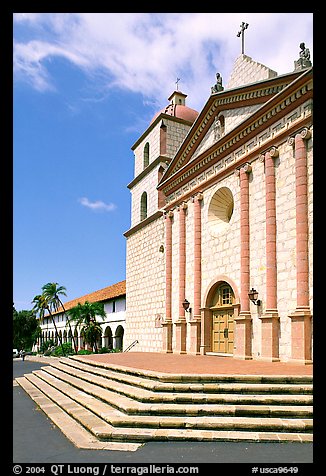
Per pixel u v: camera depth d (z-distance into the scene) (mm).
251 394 10039
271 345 15430
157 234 27766
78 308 43344
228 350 19406
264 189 17047
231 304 19531
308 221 14578
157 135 29375
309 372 11523
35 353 69062
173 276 24703
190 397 9828
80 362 19859
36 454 7906
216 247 20469
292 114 15727
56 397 13719
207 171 21750
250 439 8156
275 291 15797
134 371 13055
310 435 8297
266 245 16312
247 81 20125
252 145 18062
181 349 22594
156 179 28703
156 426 8883
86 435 9062
